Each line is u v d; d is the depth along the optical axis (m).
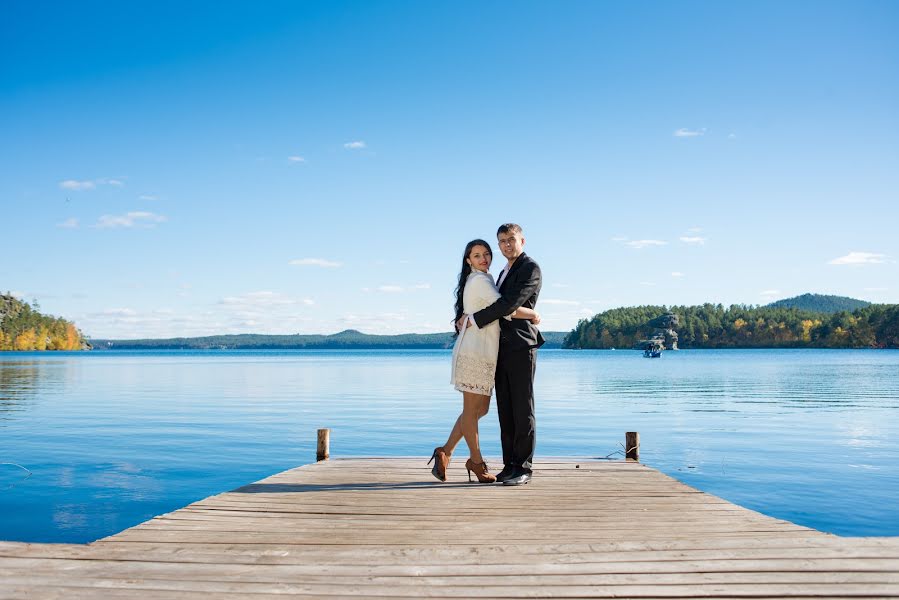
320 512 4.82
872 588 3.09
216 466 11.45
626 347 189.62
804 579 3.22
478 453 6.03
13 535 7.27
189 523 4.45
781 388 33.50
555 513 4.81
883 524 7.79
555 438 14.94
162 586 3.11
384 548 3.84
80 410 21.50
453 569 3.41
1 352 164.75
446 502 5.19
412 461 7.40
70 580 3.19
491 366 5.96
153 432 15.84
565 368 63.62
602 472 6.70
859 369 57.41
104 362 85.25
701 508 4.98
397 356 138.88
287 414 20.34
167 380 41.12
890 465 11.61
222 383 38.16
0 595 2.97
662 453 12.96
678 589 3.09
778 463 11.85
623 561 3.53
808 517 8.10
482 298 5.87
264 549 3.81
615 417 19.67
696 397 27.73
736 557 3.58
